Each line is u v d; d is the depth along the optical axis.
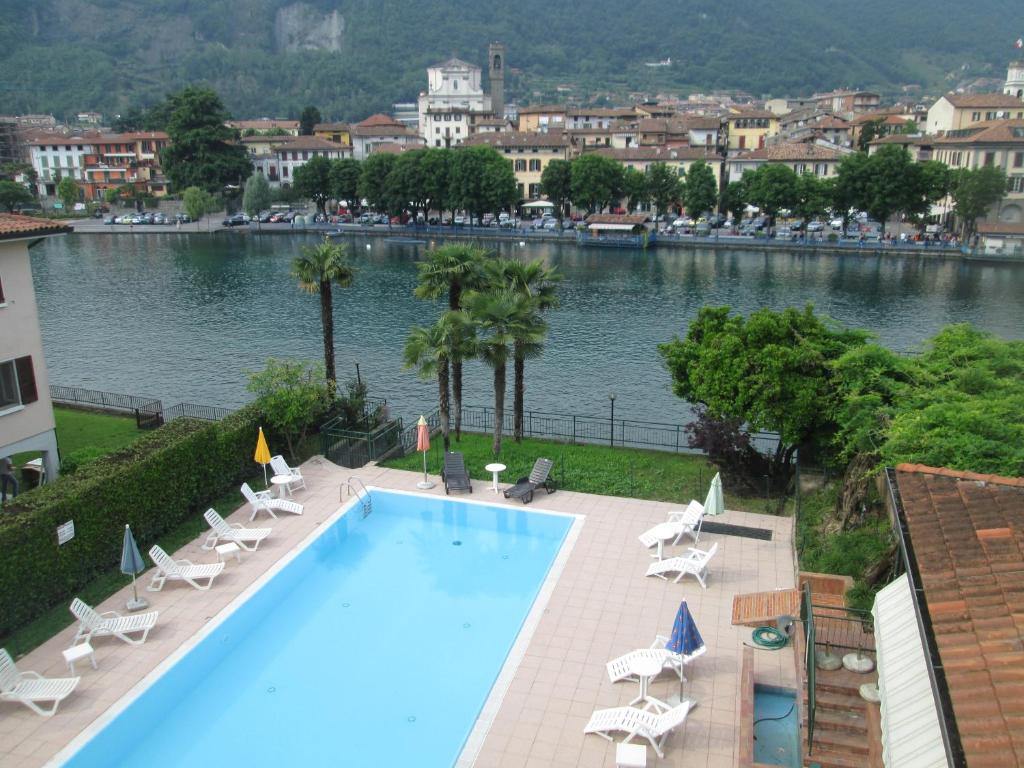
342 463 34.47
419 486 31.86
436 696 19.83
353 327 71.81
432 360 33.59
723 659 20.53
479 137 158.75
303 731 18.64
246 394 52.66
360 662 21.22
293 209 167.25
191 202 142.62
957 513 14.30
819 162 140.25
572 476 33.00
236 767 17.55
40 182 181.12
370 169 140.38
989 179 102.69
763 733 17.77
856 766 15.35
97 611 23.08
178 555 26.41
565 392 52.44
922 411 23.36
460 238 131.12
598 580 24.58
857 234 123.25
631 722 17.33
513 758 17.41
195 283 93.50
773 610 21.81
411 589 24.89
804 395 29.30
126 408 43.62
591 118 186.12
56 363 60.31
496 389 35.00
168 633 22.14
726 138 175.50
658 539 25.70
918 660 12.10
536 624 22.31
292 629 22.70
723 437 30.69
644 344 65.00
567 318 74.50
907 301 79.62
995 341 28.56
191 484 29.02
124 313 77.75
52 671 20.41
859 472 25.83
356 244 126.94
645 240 119.81
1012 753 9.28
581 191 132.38
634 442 40.50
